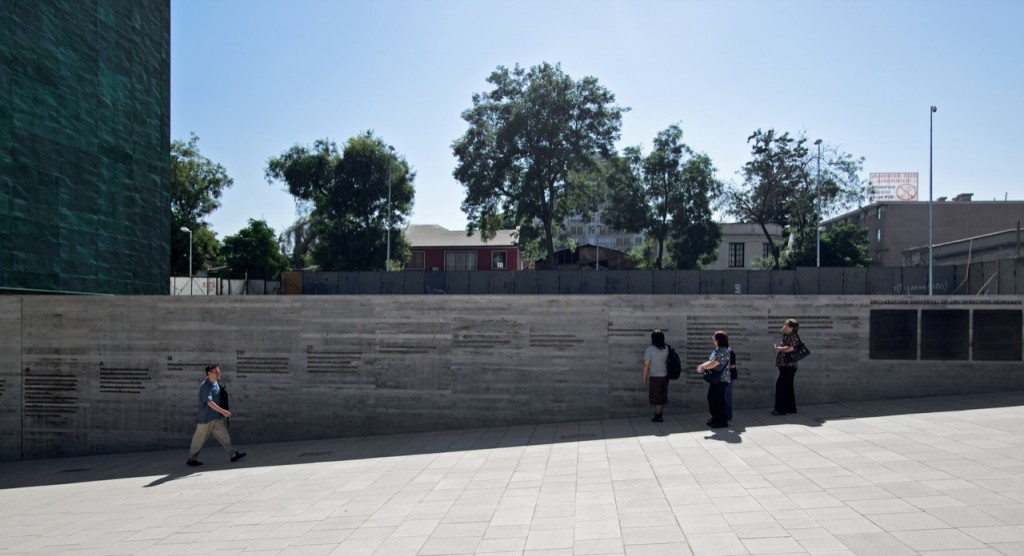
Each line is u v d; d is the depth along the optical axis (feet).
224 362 55.06
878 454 30.32
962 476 25.66
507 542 22.67
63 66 73.15
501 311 51.72
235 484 37.88
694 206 172.65
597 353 50.55
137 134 86.43
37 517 33.88
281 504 31.58
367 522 26.89
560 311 51.03
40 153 69.87
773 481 27.17
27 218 68.08
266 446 52.11
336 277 125.59
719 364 40.60
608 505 26.02
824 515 22.27
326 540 24.82
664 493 26.91
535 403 51.16
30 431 56.85
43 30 70.28
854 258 169.68
